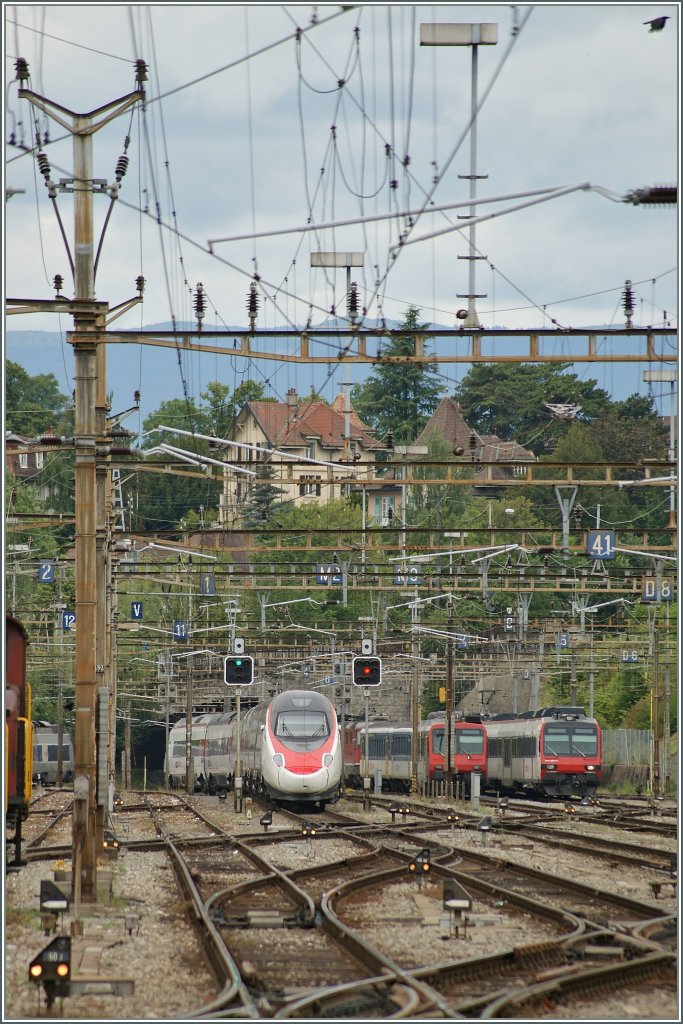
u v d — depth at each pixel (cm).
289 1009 3478
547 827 10456
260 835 9738
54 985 3588
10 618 6519
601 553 10356
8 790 6444
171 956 4522
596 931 4803
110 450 7806
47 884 5231
